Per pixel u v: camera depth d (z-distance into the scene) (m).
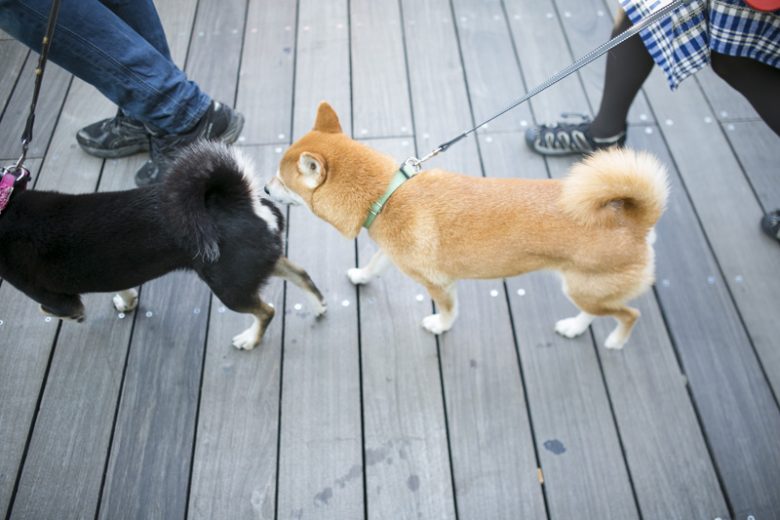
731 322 2.20
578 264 1.78
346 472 1.93
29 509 1.85
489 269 1.88
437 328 2.17
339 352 2.17
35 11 1.97
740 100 2.81
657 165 1.64
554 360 2.15
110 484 1.90
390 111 2.83
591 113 2.80
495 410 2.05
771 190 2.53
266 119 2.81
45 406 2.04
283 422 2.02
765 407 2.03
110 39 2.14
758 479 1.89
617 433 2.00
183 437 1.99
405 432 2.00
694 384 2.08
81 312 2.05
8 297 2.26
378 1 3.25
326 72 2.97
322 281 2.34
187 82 2.43
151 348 2.17
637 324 2.21
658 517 1.84
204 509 1.86
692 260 2.35
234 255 1.83
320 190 1.85
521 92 2.89
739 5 1.70
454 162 2.65
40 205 1.78
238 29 3.14
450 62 3.00
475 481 1.91
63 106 2.83
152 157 2.60
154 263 1.83
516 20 3.16
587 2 3.22
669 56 1.93
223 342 2.19
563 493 1.89
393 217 1.82
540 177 2.61
